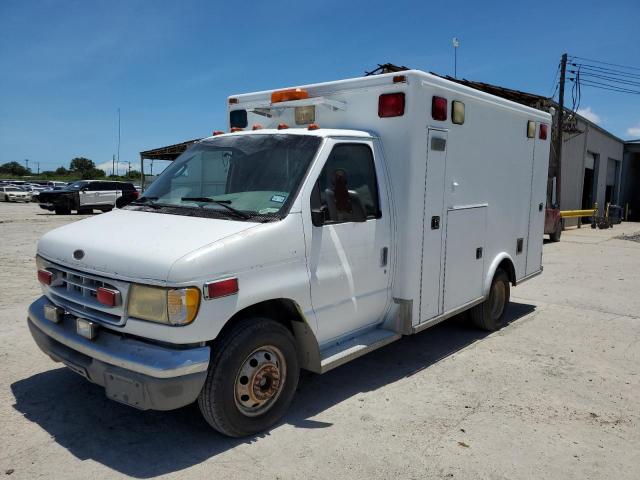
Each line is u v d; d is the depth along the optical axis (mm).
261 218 3719
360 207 3982
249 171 4215
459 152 5301
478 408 4324
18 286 8203
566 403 4469
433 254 5035
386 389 4672
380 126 4738
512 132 6344
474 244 5746
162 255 3236
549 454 3629
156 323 3199
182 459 3439
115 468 3322
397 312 4777
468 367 5273
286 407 3932
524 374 5117
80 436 3713
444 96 4973
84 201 24859
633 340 6293
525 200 6848
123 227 3783
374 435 3818
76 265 3590
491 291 6355
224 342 3477
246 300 3455
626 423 4125
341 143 4289
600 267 11773
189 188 4430
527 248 7043
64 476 3223
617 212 26547
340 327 4301
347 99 4941
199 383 3248
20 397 4312
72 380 4652
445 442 3748
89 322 3459
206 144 4719
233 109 5898
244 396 3633
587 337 6391
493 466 3459
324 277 4016
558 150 20594
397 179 4668
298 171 4008
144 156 24312
